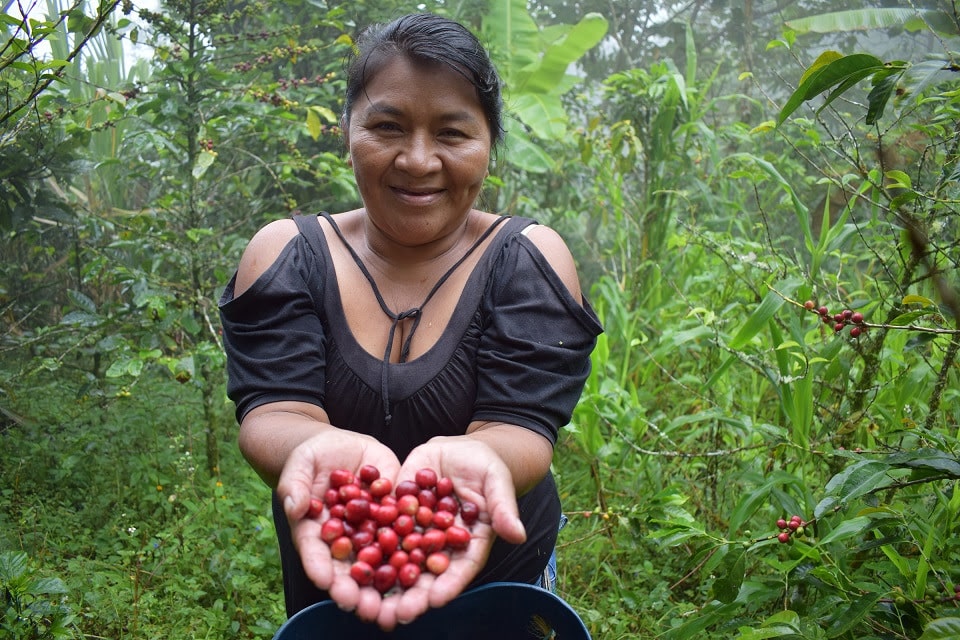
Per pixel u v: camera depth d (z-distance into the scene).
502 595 1.38
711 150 4.52
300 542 1.28
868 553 2.43
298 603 1.65
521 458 1.45
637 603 2.77
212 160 3.40
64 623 2.28
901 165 2.64
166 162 4.51
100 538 3.18
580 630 1.35
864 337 2.61
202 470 3.69
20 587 2.23
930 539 1.97
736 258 3.31
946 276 2.42
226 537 3.06
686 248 4.36
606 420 3.34
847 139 2.71
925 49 4.98
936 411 2.46
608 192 5.13
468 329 1.59
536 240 1.65
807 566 2.19
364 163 1.53
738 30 6.91
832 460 2.63
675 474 3.28
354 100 1.57
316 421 1.49
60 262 4.48
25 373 3.78
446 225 1.60
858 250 3.82
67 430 3.81
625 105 5.04
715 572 2.78
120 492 3.46
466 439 1.40
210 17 3.60
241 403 1.54
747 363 2.77
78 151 4.30
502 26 5.36
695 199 5.03
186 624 2.70
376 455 1.41
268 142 4.34
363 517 1.30
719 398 3.34
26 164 3.62
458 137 1.54
